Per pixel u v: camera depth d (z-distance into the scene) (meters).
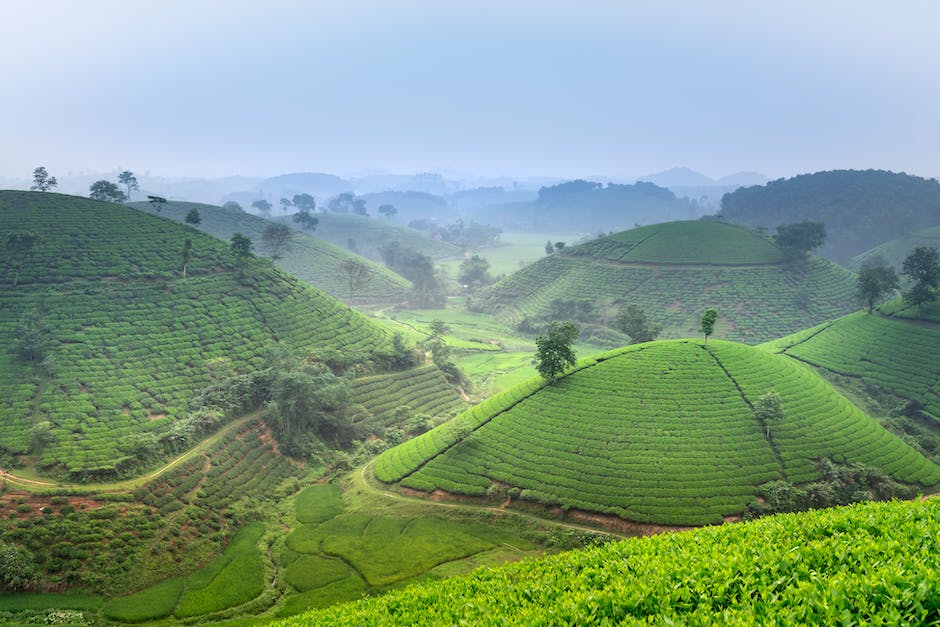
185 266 133.75
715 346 109.00
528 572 37.34
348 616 36.69
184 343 112.00
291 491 91.75
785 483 77.12
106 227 141.12
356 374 123.31
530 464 86.44
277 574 69.69
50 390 91.44
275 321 129.00
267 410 101.50
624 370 103.75
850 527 29.89
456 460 91.19
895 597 19.81
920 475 83.56
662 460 83.06
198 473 84.94
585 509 77.25
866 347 133.88
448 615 29.92
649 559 30.05
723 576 24.78
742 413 91.44
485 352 187.38
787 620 19.75
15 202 144.38
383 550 73.25
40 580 62.16
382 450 106.06
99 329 107.69
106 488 75.69
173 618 60.00
